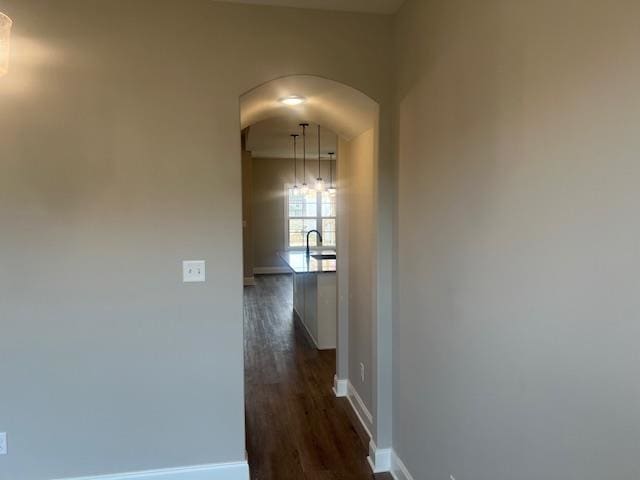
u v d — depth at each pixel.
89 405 2.25
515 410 1.43
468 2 1.68
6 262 2.14
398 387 2.46
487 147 1.56
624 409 1.03
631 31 0.99
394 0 2.26
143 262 2.26
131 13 2.19
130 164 2.22
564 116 1.20
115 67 2.18
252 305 6.96
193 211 2.28
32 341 2.18
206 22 2.26
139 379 2.29
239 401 2.38
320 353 4.67
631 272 1.00
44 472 2.23
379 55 2.44
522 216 1.38
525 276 1.37
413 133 2.20
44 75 2.12
